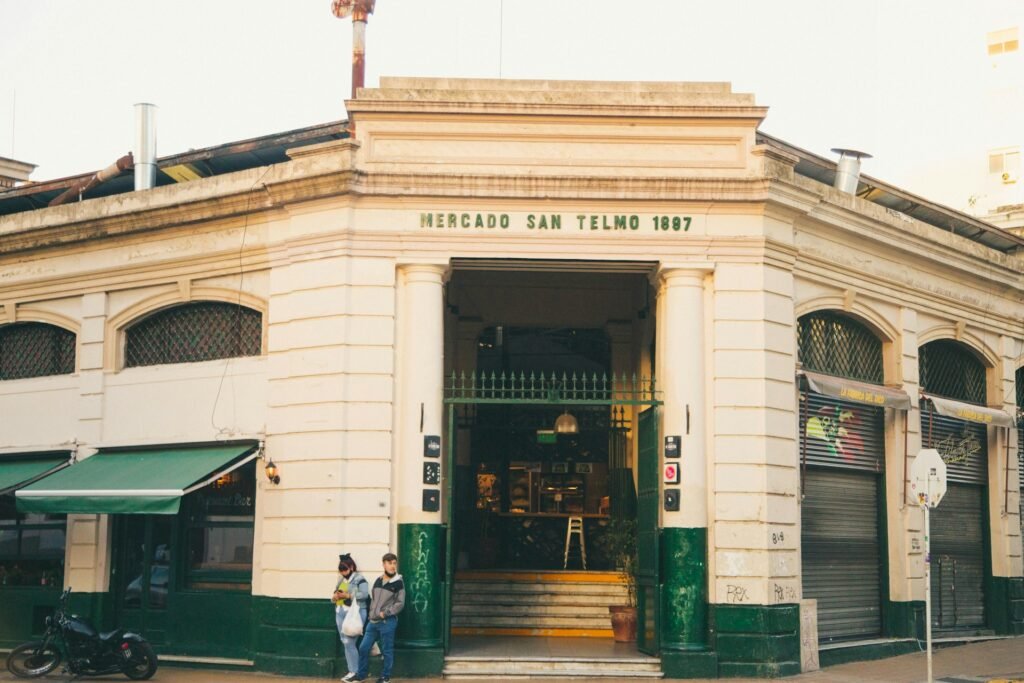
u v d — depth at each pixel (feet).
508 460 70.13
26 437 61.26
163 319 58.44
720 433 50.37
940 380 66.74
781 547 50.47
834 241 56.70
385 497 49.70
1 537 61.05
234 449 53.52
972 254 65.57
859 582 58.59
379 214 51.37
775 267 52.13
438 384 50.78
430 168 51.42
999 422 67.36
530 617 60.49
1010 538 68.74
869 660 56.03
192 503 55.62
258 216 54.34
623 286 69.15
